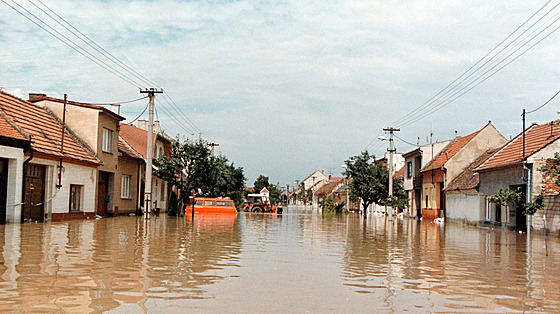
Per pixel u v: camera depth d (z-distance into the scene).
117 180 29.83
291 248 13.74
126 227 19.97
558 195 21.33
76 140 25.91
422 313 6.27
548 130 25.64
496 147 37.78
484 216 29.39
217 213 38.06
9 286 7.08
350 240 17.17
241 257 11.24
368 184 41.62
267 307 6.35
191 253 11.62
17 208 19.72
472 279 8.91
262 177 103.94
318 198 107.00
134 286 7.37
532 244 16.67
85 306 6.09
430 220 40.62
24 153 20.12
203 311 6.04
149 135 27.20
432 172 41.00
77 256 10.31
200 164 35.47
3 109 21.45
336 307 6.46
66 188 23.48
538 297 7.39
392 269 9.96
